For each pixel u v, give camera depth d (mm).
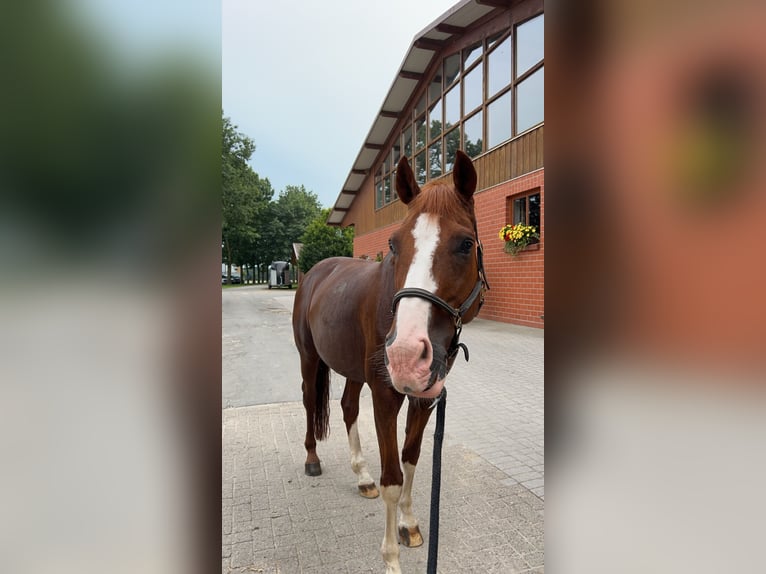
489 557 1956
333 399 4598
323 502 2459
